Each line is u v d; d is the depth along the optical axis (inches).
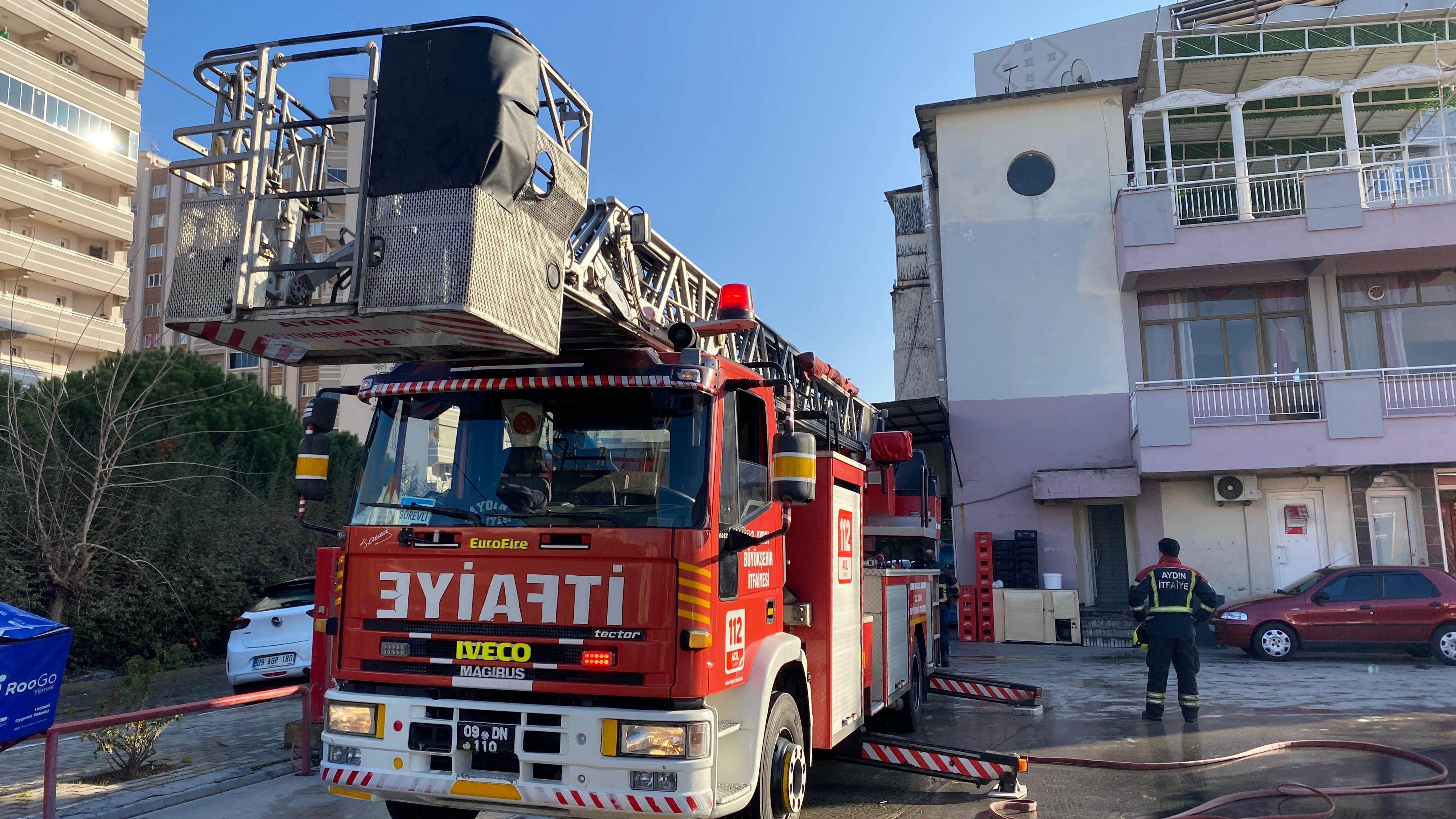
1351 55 660.1
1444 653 508.7
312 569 642.2
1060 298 703.1
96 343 1243.8
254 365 1379.2
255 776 250.1
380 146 153.3
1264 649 537.3
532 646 156.5
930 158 813.9
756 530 184.2
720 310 233.6
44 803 178.9
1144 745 297.6
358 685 168.2
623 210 207.8
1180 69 684.1
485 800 151.7
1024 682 457.1
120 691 268.1
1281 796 227.6
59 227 1311.5
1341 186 617.9
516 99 154.5
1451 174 676.1
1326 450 590.9
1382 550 629.0
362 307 148.5
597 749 149.6
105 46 1368.1
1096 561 692.1
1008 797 231.8
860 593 249.9
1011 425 698.2
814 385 329.1
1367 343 652.1
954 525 700.7
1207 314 681.0
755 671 175.0
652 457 166.4
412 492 172.6
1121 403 681.0
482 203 147.7
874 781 259.3
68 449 505.0
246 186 163.2
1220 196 724.7
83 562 472.4
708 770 150.4
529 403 175.2
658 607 154.1
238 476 675.4
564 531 159.0
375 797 162.7
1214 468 609.6
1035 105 726.5
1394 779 247.0
